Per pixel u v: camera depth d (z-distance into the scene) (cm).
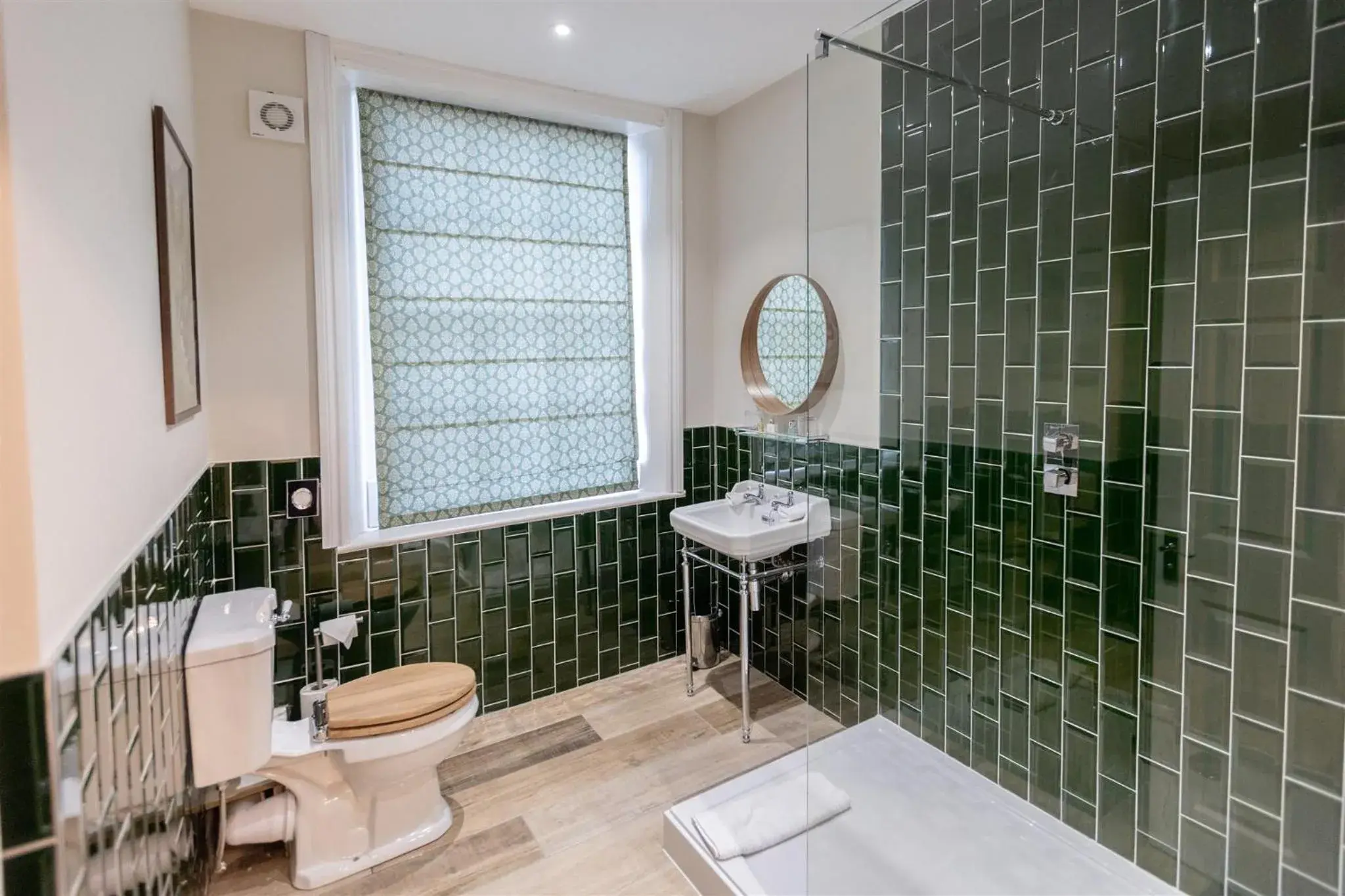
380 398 248
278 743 179
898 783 211
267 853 192
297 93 217
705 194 305
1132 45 156
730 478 307
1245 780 151
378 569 239
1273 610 144
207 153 206
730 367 305
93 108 101
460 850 191
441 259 257
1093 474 173
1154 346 158
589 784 221
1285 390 139
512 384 276
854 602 245
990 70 186
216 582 214
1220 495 150
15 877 75
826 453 251
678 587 310
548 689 278
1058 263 175
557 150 279
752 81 263
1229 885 155
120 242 113
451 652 255
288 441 223
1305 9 131
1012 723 198
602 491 302
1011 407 189
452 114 256
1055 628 185
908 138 209
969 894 169
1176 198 152
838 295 240
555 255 282
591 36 224
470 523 262
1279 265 137
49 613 78
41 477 76
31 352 76
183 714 153
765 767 221
